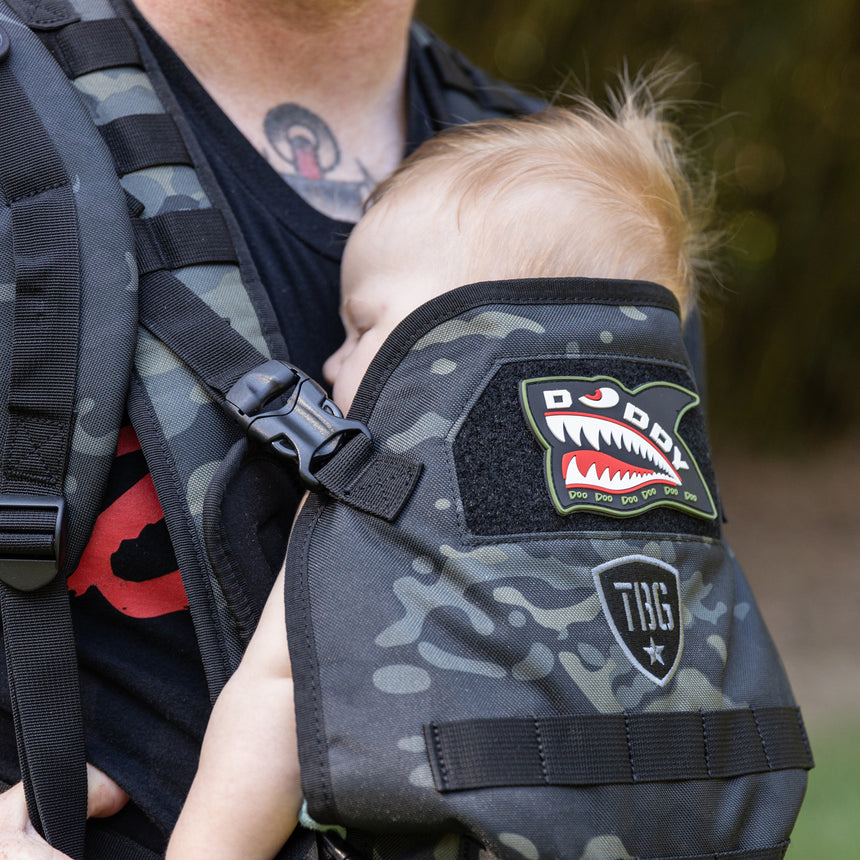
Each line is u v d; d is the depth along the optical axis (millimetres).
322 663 781
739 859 813
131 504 870
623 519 845
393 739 749
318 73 1075
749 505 6664
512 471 825
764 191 6355
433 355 859
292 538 835
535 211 970
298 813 814
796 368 7406
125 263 851
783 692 931
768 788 860
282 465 897
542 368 859
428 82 1184
